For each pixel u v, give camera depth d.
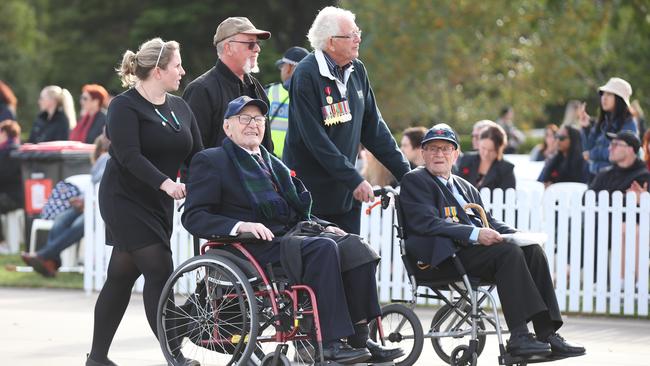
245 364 23.56
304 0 133.50
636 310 38.81
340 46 27.80
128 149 25.97
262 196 25.20
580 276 38.91
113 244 26.92
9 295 41.66
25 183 50.59
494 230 26.12
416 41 109.75
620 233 38.12
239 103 25.56
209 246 25.23
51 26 154.88
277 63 35.50
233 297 24.12
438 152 27.00
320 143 27.48
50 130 55.69
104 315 27.12
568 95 110.38
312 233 24.80
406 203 26.59
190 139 27.27
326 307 23.50
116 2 144.62
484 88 116.69
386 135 29.55
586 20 101.62
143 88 26.72
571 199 38.56
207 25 134.88
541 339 25.83
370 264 24.36
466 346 27.61
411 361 26.50
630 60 86.94
